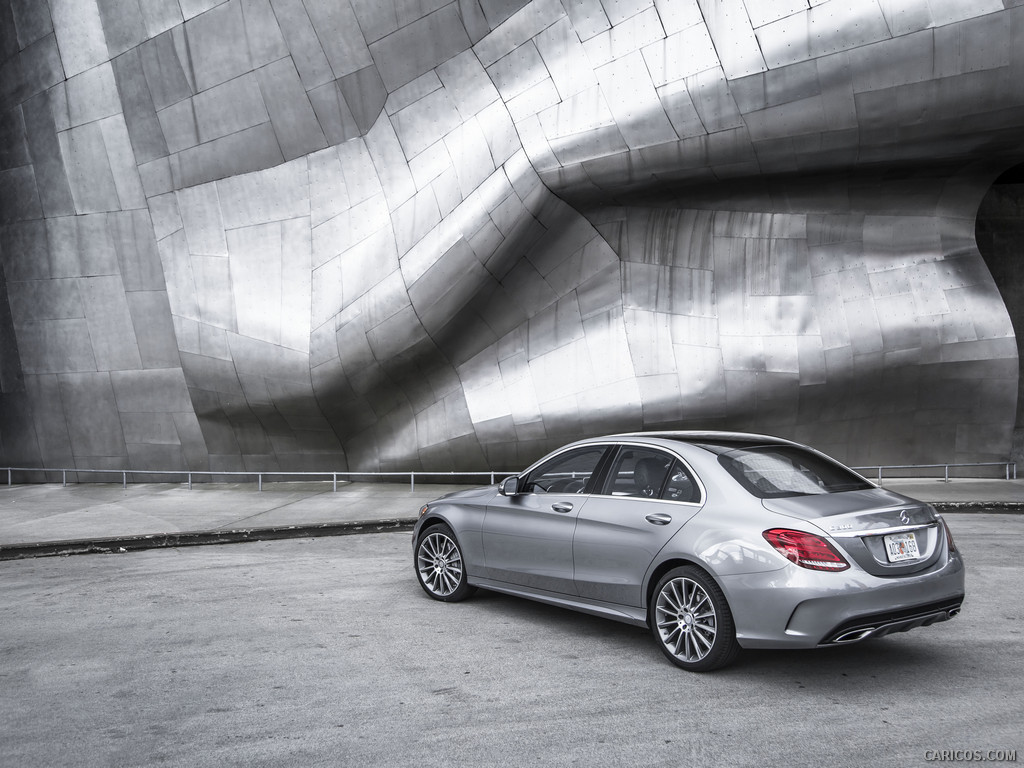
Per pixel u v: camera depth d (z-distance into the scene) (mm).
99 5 15758
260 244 15938
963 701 4371
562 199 14695
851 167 13852
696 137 13516
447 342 15664
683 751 3748
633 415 15109
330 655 5355
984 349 15062
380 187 15359
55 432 17719
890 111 12680
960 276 15172
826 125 12961
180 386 16875
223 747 3846
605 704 4395
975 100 12383
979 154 13594
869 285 15164
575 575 5695
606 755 3715
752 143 13383
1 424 18000
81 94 16203
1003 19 11742
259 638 5789
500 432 15703
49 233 16953
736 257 15312
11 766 3643
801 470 5293
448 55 14688
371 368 15750
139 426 17281
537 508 6074
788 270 15266
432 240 15016
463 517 6715
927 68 12227
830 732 3957
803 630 4422
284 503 13797
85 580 8031
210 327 16219
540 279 15406
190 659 5285
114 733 4031
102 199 16516
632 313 15289
